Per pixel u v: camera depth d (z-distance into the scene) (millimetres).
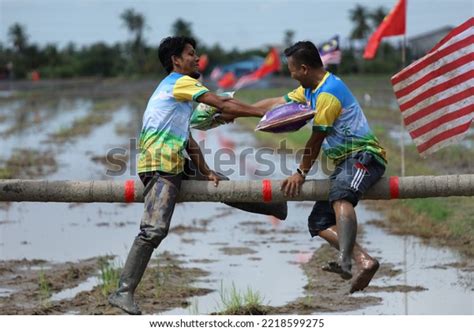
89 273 29359
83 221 39906
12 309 24922
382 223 37719
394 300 25734
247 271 29531
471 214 36312
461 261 30391
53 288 27375
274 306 25062
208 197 20969
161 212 20250
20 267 30453
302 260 31125
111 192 21328
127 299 20047
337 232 20031
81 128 89562
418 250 32312
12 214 41844
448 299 25672
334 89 19844
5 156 63531
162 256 31797
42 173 54125
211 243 34469
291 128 20094
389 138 68312
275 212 22250
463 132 21875
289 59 20219
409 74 21984
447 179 21266
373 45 48688
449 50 21781
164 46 20953
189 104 20641
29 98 169500
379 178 20859
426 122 22016
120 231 37375
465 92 21781
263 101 21828
